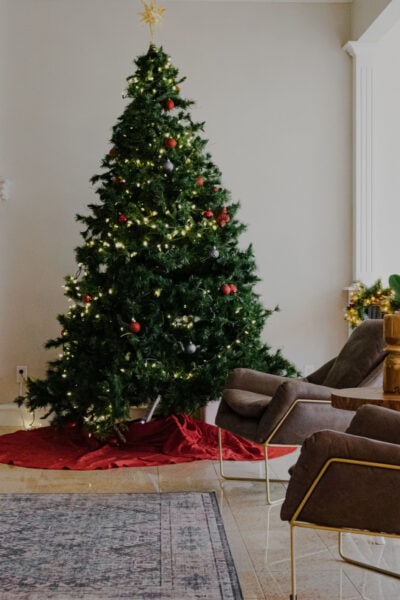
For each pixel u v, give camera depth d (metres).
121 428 6.25
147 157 6.28
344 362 4.93
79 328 6.29
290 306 7.52
